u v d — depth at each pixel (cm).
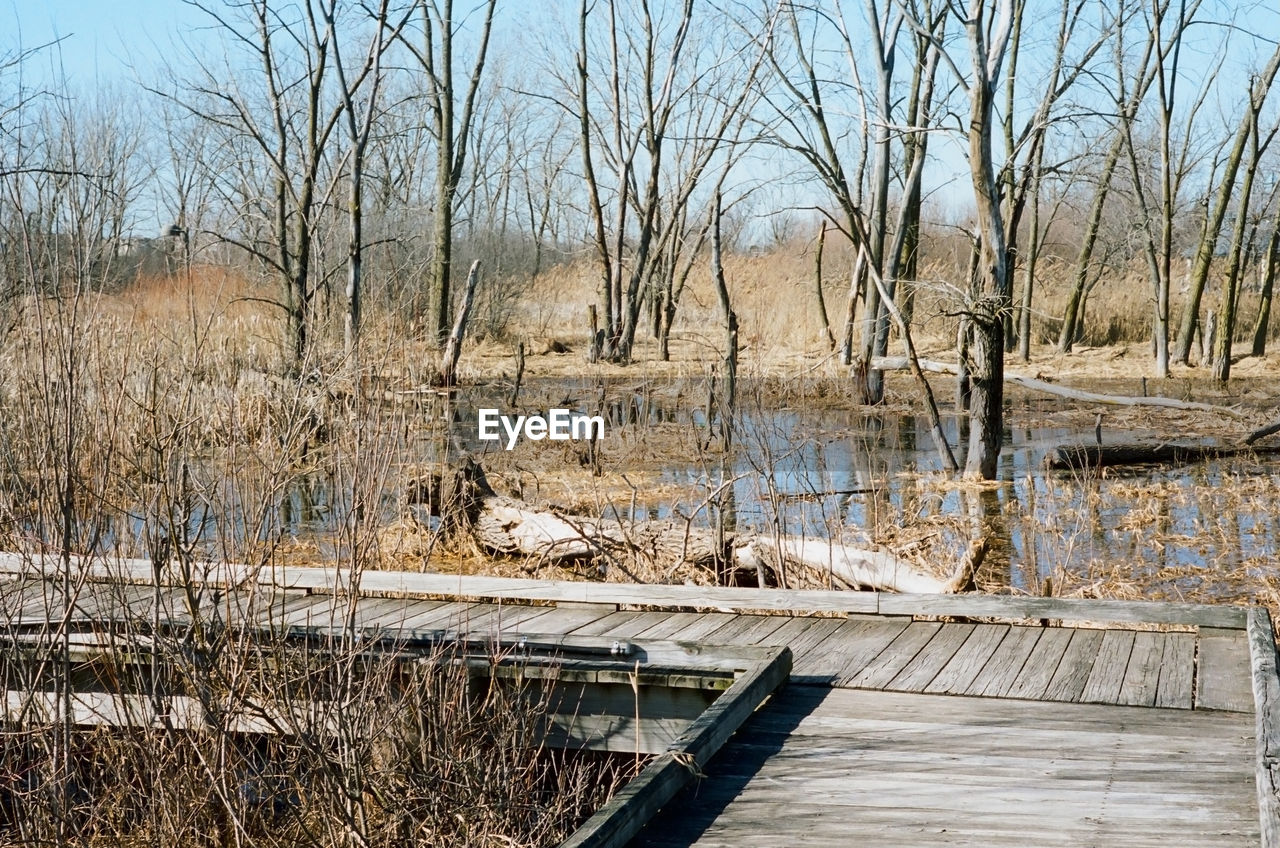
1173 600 898
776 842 434
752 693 561
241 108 2186
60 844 489
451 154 2962
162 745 520
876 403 2255
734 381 1747
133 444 641
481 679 609
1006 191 2942
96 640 573
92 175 561
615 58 3275
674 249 3556
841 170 2656
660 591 740
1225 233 3453
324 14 1928
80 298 557
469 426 1938
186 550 566
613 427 1816
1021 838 430
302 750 511
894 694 589
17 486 574
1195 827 435
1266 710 495
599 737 613
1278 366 2959
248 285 1917
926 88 2517
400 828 506
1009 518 1238
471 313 3191
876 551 867
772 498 891
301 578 776
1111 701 570
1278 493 1359
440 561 986
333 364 752
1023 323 3100
